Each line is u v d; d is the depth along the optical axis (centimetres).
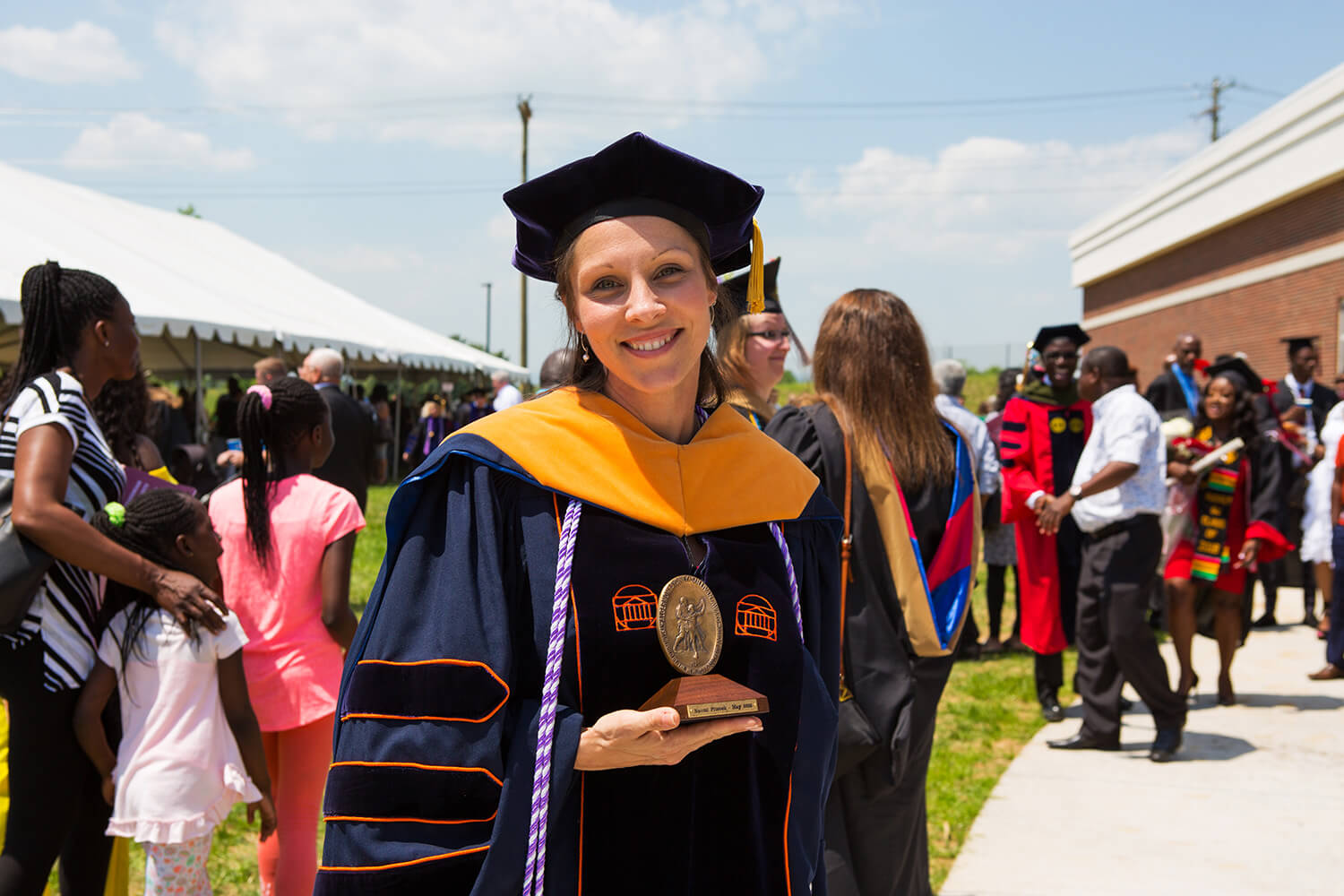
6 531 242
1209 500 542
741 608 158
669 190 156
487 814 137
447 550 146
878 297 297
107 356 274
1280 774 485
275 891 296
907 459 287
